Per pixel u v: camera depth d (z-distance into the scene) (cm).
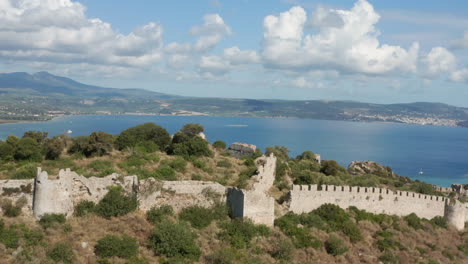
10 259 3344
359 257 5050
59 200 3988
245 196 4641
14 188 3934
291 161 9538
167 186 4653
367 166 12519
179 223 4256
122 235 4012
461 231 6581
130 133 8319
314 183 6838
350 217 5841
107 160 6756
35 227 3775
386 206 6275
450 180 19525
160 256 3900
